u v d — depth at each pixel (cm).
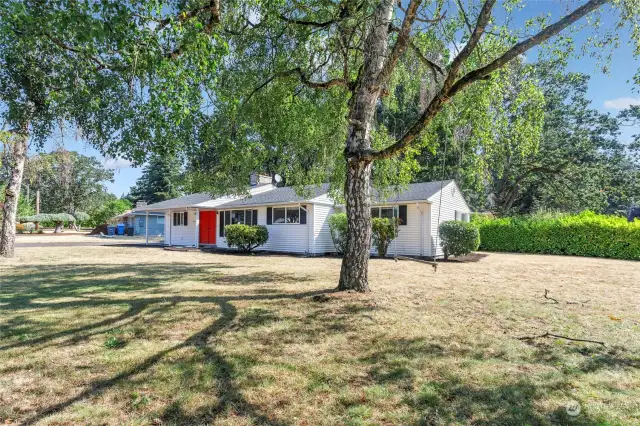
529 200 3116
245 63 735
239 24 691
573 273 1061
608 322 511
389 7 629
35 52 517
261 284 812
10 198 1405
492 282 861
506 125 786
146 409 279
